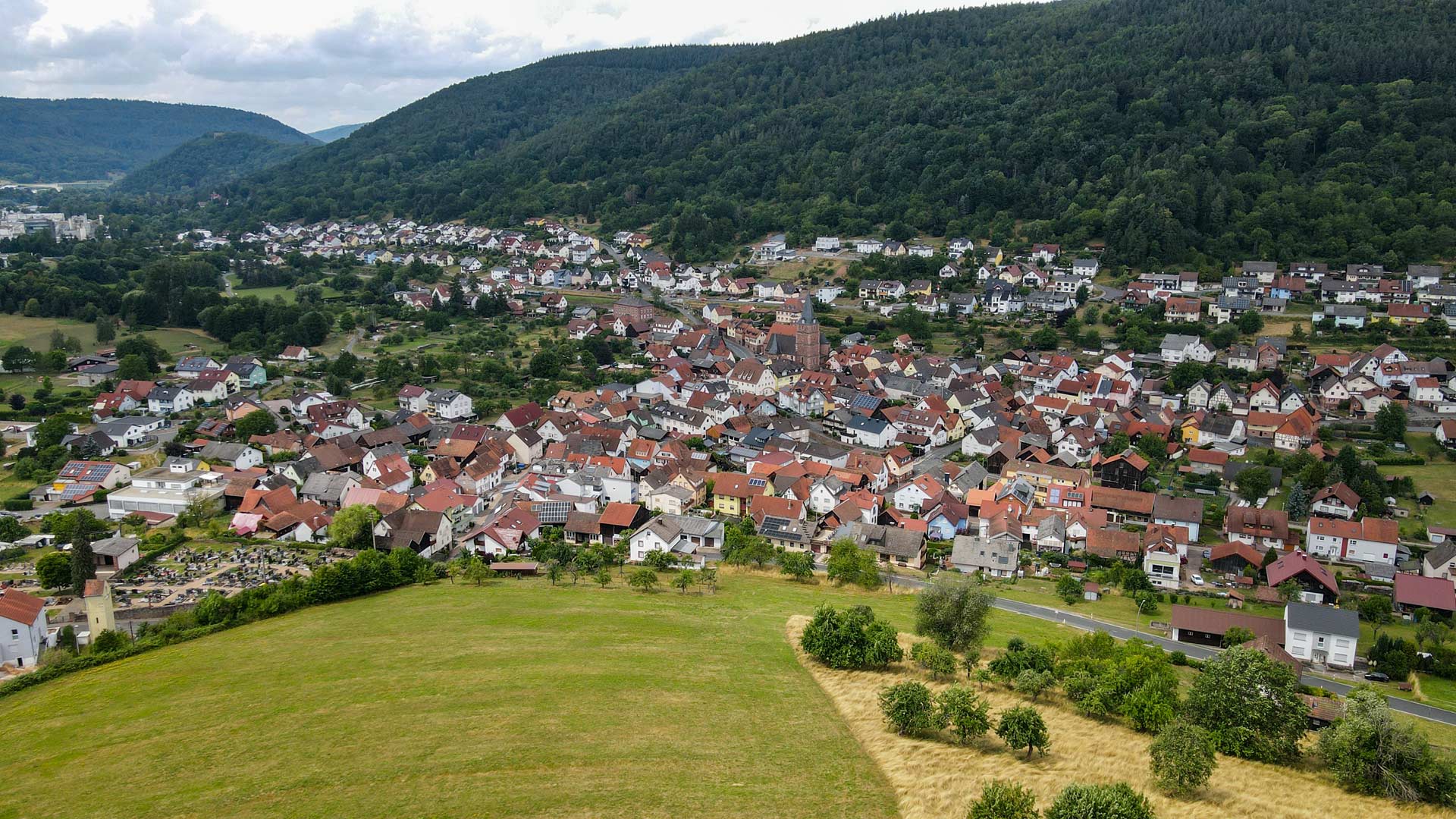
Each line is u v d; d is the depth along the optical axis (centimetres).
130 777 6912
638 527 14862
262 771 6869
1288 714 7381
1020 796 5559
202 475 16550
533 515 14862
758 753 7056
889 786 6544
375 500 15438
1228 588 12750
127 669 9456
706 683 8506
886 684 8581
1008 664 8594
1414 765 6544
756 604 11369
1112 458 16800
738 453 19138
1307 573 12162
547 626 10194
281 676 8881
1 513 15225
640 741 7206
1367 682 9944
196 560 13488
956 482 16962
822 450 18475
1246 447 18775
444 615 10756
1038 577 13312
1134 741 7344
